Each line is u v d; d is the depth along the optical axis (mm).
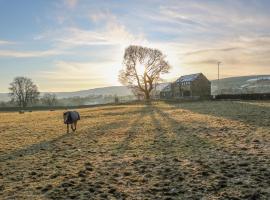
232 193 10648
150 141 23062
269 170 13086
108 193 11289
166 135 25797
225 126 28938
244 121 31969
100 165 15812
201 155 17062
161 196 10758
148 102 103750
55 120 49094
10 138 28781
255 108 50500
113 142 23516
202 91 136125
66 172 14664
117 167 15227
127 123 37688
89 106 114500
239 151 17406
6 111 104500
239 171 13242
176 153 18031
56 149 21609
